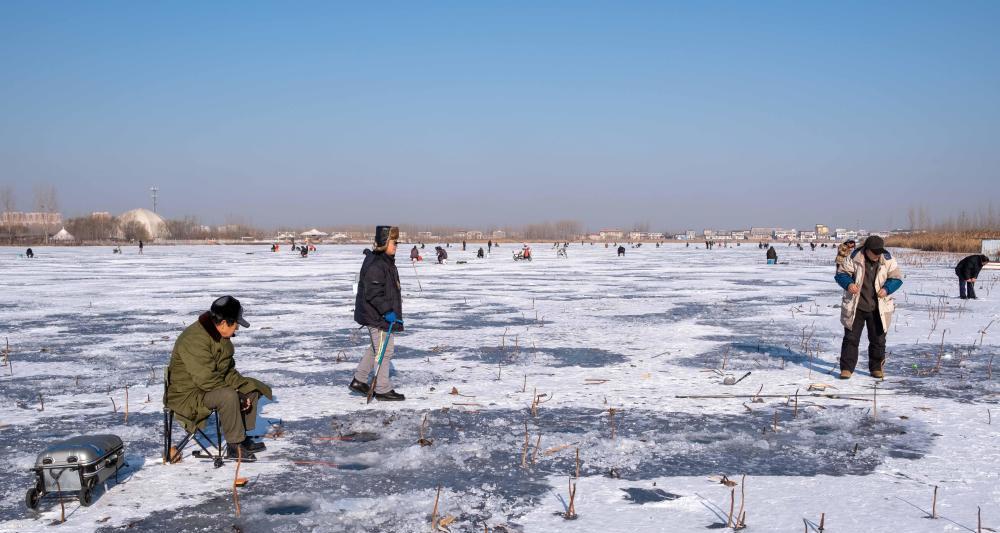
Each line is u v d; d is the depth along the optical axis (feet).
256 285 97.40
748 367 36.24
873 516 16.61
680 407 27.63
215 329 20.72
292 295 81.41
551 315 60.85
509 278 113.91
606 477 19.61
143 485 19.06
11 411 27.40
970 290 72.49
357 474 19.94
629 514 16.88
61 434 24.08
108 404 28.55
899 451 21.88
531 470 20.22
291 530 16.11
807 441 23.02
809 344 43.88
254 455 21.17
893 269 32.65
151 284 99.86
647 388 31.14
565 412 26.86
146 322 56.29
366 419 25.80
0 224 505.66
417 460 21.07
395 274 28.91
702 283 101.14
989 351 40.73
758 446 22.44
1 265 164.25
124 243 482.69
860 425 24.86
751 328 51.80
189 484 19.12
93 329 52.19
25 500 17.74
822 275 120.67
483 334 48.93
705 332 49.70
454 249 346.13
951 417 25.84
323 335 48.62
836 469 20.17
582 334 48.83
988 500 17.60
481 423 25.29
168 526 16.34
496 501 17.83
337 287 93.61
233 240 589.73
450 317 59.47
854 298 32.73
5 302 73.00
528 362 37.83
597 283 101.76
